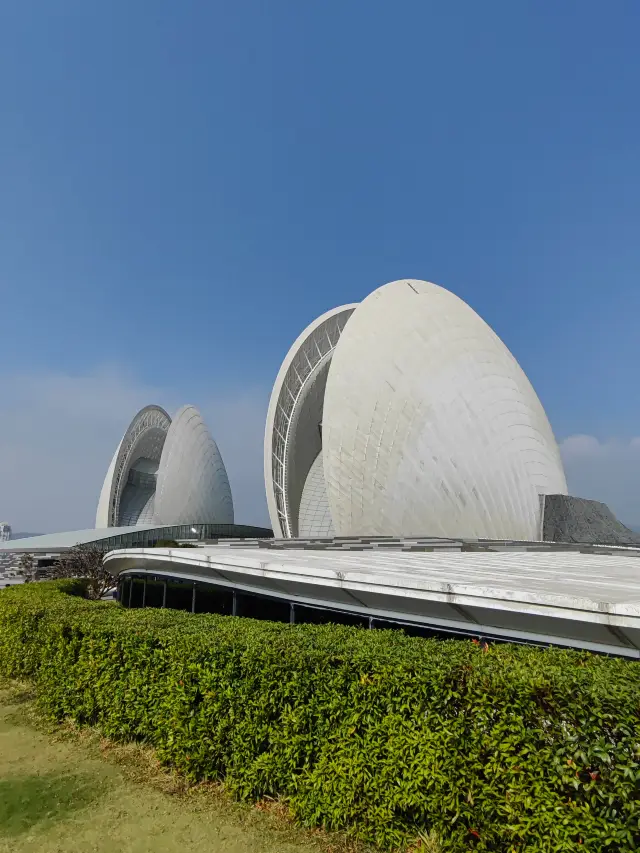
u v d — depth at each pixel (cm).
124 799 538
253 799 513
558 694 344
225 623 726
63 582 1780
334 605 752
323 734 465
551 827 331
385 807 418
